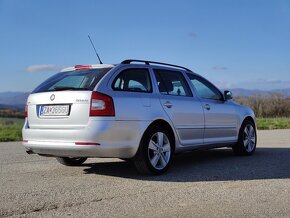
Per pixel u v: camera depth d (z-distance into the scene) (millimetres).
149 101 7129
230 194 5758
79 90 6629
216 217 4738
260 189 6043
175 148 7617
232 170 7562
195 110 8055
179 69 8273
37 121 6980
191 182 6543
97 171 7570
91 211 4980
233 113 9125
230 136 9078
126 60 7246
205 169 7707
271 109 35781
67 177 7016
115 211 4977
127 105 6730
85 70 7172
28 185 6383
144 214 4855
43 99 6941
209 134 8453
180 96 7941
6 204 5266
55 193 5848
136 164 6996
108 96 6555
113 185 6355
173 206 5176
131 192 5891
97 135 6383
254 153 9992
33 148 7027
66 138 6559
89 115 6441
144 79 7352
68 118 6594
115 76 6871
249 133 9602
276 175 7062
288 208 5074
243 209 5039
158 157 7156
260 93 36219
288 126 22297
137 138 6797
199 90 8523
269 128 21375
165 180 6711
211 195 5707
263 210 4996
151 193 5832
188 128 7863
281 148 11047
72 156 6695
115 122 6527
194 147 8109
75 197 5617
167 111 7391
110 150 6504
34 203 5316
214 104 8672
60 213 4902
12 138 14656
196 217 4746
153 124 7109
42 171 7617
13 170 7734
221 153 10039
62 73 7445
